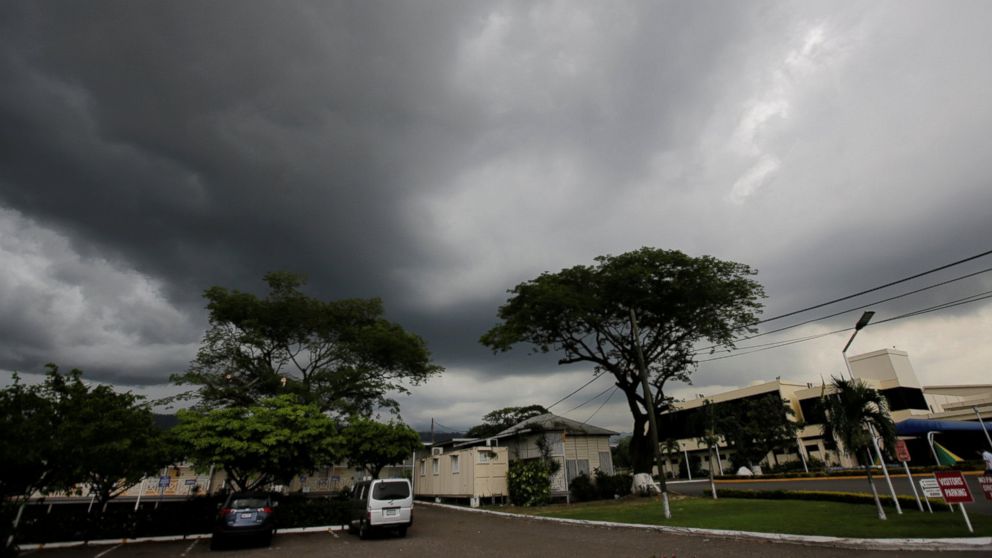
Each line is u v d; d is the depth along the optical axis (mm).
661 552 12195
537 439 30219
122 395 16969
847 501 18938
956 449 36562
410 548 15070
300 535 18844
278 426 19234
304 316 37500
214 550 15664
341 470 49094
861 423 15375
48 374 15320
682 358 31766
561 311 29422
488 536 17031
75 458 14117
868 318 17938
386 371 41594
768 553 11133
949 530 11578
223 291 35875
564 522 19578
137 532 17750
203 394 32781
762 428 40000
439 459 35656
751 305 29828
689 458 55062
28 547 16016
